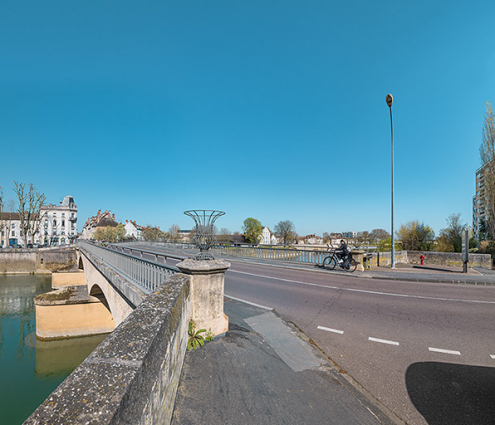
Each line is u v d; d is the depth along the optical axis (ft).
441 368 13.75
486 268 55.88
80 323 57.47
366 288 32.89
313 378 12.25
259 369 12.74
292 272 45.50
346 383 11.96
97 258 47.21
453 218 92.89
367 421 9.61
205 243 16.16
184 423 8.86
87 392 4.14
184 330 12.51
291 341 16.19
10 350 54.29
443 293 31.14
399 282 38.11
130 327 6.92
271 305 24.67
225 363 12.96
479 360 14.64
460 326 19.83
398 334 18.20
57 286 103.14
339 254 46.47
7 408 36.94
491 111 75.56
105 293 37.65
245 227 218.79
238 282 36.11
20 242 265.34
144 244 168.14
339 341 17.02
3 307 87.97
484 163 77.87
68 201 306.14
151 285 20.90
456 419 10.00
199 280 15.01
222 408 9.80
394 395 11.48
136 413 4.90
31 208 193.16
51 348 52.85
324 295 28.84
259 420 9.35
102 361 5.14
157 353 6.69
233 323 18.85
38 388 41.63
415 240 92.63
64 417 3.53
